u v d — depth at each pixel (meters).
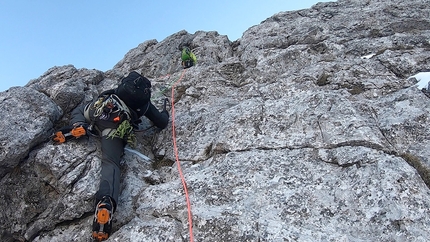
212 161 5.72
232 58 9.66
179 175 5.69
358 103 6.16
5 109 5.94
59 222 5.19
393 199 4.25
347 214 4.35
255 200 4.73
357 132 5.31
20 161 5.71
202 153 6.07
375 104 6.28
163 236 4.49
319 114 5.79
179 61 11.27
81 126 5.75
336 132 5.43
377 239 4.00
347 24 9.79
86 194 5.18
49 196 5.58
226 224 4.43
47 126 6.07
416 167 4.87
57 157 5.60
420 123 5.55
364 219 4.22
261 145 5.61
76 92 7.04
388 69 7.44
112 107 5.68
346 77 7.30
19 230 5.48
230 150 5.71
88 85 7.95
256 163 5.28
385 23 9.40
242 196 4.82
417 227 3.96
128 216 5.05
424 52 7.77
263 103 6.45
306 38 9.64
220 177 5.21
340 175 4.84
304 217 4.41
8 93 6.32
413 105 5.94
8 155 5.40
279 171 5.08
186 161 6.04
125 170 5.80
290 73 7.96
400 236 3.93
